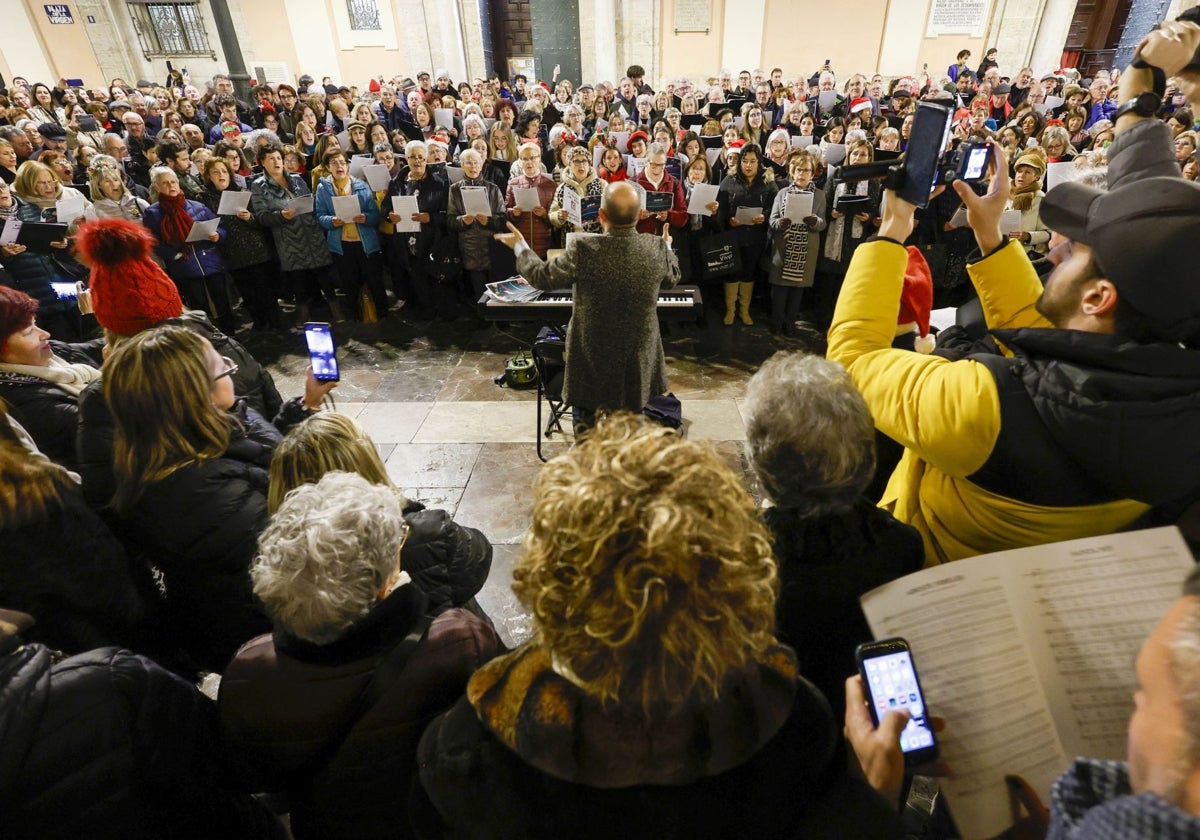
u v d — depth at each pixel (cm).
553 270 266
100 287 192
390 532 96
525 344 471
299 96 965
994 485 89
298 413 199
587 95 878
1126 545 80
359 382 424
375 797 97
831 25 1137
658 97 863
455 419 378
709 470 58
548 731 57
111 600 142
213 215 457
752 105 686
